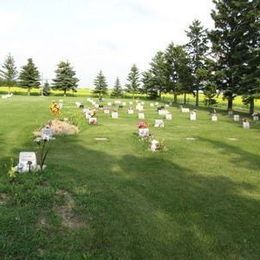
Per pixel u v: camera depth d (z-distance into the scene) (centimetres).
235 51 5128
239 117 4241
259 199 1201
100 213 991
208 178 1438
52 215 941
